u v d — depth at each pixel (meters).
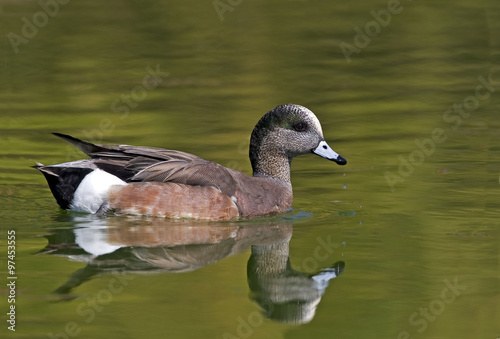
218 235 12.06
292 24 27.34
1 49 24.08
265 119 13.43
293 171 15.66
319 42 25.66
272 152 13.45
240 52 24.59
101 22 26.98
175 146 16.56
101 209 12.25
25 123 18.11
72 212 12.53
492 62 23.80
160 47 24.95
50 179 12.48
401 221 12.71
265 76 22.45
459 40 25.83
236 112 19.12
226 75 22.44
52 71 22.41
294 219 12.83
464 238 11.89
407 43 25.77
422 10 28.92
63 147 16.50
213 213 12.28
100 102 19.83
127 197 12.19
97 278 10.35
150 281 10.31
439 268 10.73
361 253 11.33
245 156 16.02
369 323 9.38
